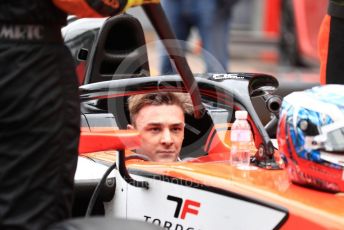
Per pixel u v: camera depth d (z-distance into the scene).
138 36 7.07
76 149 4.56
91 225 4.10
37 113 4.39
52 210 4.44
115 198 5.70
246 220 5.09
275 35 18.59
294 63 17.58
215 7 12.14
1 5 4.39
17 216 4.38
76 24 7.25
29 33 4.41
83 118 6.38
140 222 4.19
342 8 7.10
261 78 6.31
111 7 4.41
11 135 4.39
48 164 4.41
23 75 4.38
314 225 4.82
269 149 5.65
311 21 17.23
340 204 4.98
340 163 5.09
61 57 4.48
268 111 6.80
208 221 5.23
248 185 5.18
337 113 5.07
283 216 4.94
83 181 5.61
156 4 4.56
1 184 4.39
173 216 5.39
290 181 5.32
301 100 5.18
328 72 7.29
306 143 5.11
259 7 18.77
